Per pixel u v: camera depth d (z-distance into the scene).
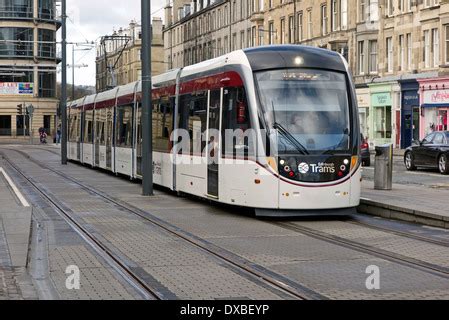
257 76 15.75
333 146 15.49
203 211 17.52
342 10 57.47
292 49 16.23
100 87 106.75
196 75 19.08
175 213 17.11
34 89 88.31
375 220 15.78
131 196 21.34
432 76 47.25
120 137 28.39
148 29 21.89
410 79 49.41
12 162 42.41
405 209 15.55
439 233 13.69
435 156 29.12
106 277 9.64
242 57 16.23
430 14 47.91
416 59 49.66
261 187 15.33
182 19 100.06
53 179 28.62
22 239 12.48
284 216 16.08
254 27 73.88
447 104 45.91
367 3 54.31
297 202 15.24
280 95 15.59
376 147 20.27
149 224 15.14
